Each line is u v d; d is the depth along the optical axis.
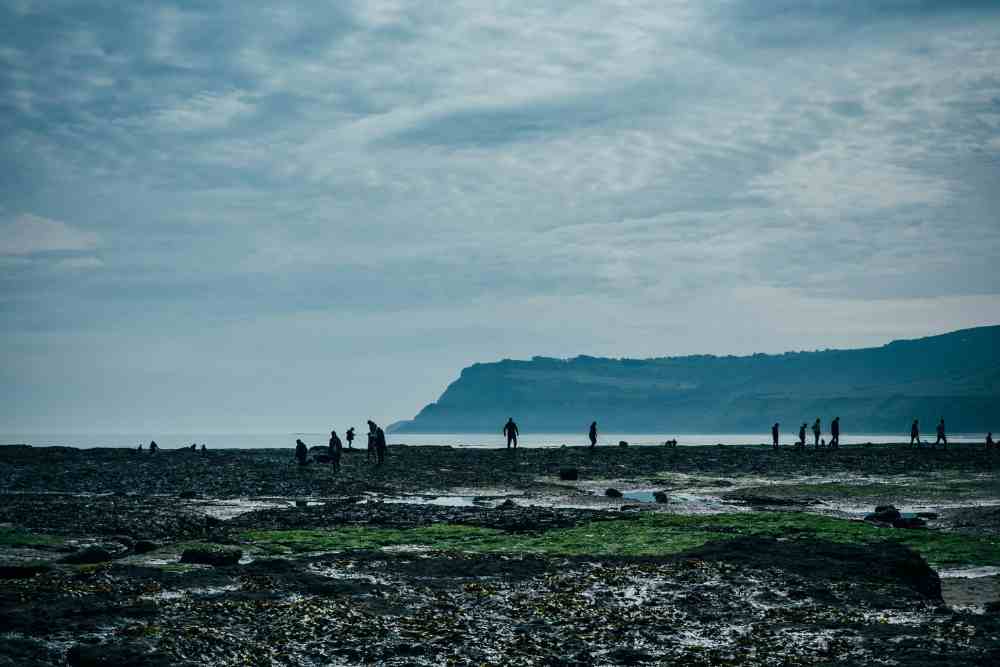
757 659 17.39
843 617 20.58
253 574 24.39
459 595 22.34
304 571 25.03
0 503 43.12
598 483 61.56
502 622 20.00
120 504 44.34
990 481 60.56
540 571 25.42
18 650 16.56
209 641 17.55
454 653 17.72
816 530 33.91
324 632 18.72
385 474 65.50
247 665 16.59
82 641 17.47
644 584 23.66
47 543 31.75
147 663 16.12
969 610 22.30
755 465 73.94
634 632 19.31
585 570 25.36
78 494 52.62
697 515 38.03
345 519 38.75
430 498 52.28
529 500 50.84
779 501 49.41
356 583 23.30
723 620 20.36
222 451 93.69
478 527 35.91
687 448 93.00
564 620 20.16
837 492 54.88
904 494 53.78
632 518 37.59
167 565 26.08
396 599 21.78
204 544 29.89
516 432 85.81
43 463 74.56
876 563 25.77
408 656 17.52
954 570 29.64
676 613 20.88
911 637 18.67
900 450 87.50
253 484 58.56
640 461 76.88
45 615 18.98
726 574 24.58
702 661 17.33
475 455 82.50
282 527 37.22
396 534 33.56
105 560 28.17
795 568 25.25
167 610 19.75
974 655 17.16
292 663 16.95
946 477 64.12
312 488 56.44
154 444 90.69
